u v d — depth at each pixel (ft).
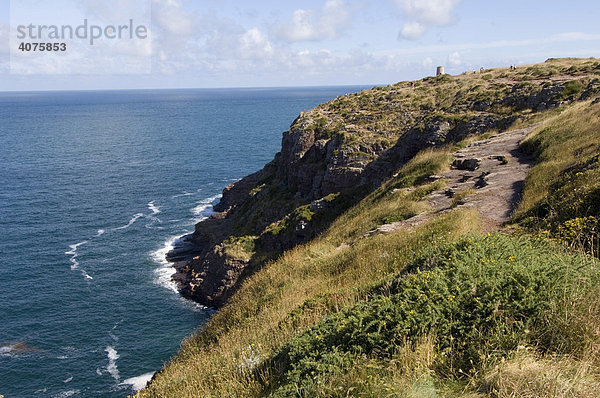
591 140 57.21
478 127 109.40
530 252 26.76
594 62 143.84
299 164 152.87
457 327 20.88
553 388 15.79
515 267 23.07
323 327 26.63
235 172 314.14
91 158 373.61
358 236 62.90
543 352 18.62
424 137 114.21
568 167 50.52
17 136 544.21
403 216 61.52
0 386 98.43
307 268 56.85
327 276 50.83
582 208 36.63
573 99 104.99
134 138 506.89
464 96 134.62
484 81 153.58
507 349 18.88
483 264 24.94
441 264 28.17
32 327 120.98
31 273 152.46
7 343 114.11
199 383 31.73
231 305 60.95
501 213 48.06
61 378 101.14
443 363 19.27
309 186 145.07
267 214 148.05
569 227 34.27
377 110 153.89
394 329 21.70
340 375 20.48
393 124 138.82
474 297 22.11
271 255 121.29
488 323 20.56
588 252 29.19
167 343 113.39
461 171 75.56
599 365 17.47
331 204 118.01
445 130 112.88
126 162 353.10
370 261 46.65
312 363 22.13
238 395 26.27
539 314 19.88
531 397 15.83
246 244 131.85
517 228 41.47
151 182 282.77
